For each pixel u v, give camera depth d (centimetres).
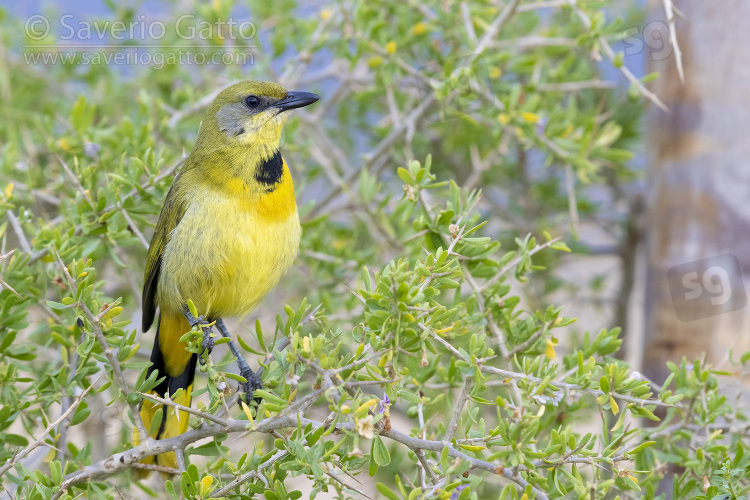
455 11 1192
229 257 915
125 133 1083
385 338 696
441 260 703
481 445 707
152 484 1150
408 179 847
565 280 1457
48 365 1043
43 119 1260
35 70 1390
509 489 671
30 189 1049
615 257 1605
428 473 678
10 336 826
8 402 804
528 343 822
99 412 1077
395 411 1211
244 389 903
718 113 1012
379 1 1225
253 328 1300
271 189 934
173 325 955
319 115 1352
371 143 1548
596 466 669
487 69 1131
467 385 710
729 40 1007
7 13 1403
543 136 1125
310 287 1166
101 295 866
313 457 659
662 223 1055
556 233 1398
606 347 837
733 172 1006
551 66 1487
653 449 838
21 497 764
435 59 1232
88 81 1404
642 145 1478
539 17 1372
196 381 1242
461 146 1427
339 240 1291
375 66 1188
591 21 1052
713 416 812
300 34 1320
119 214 927
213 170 929
